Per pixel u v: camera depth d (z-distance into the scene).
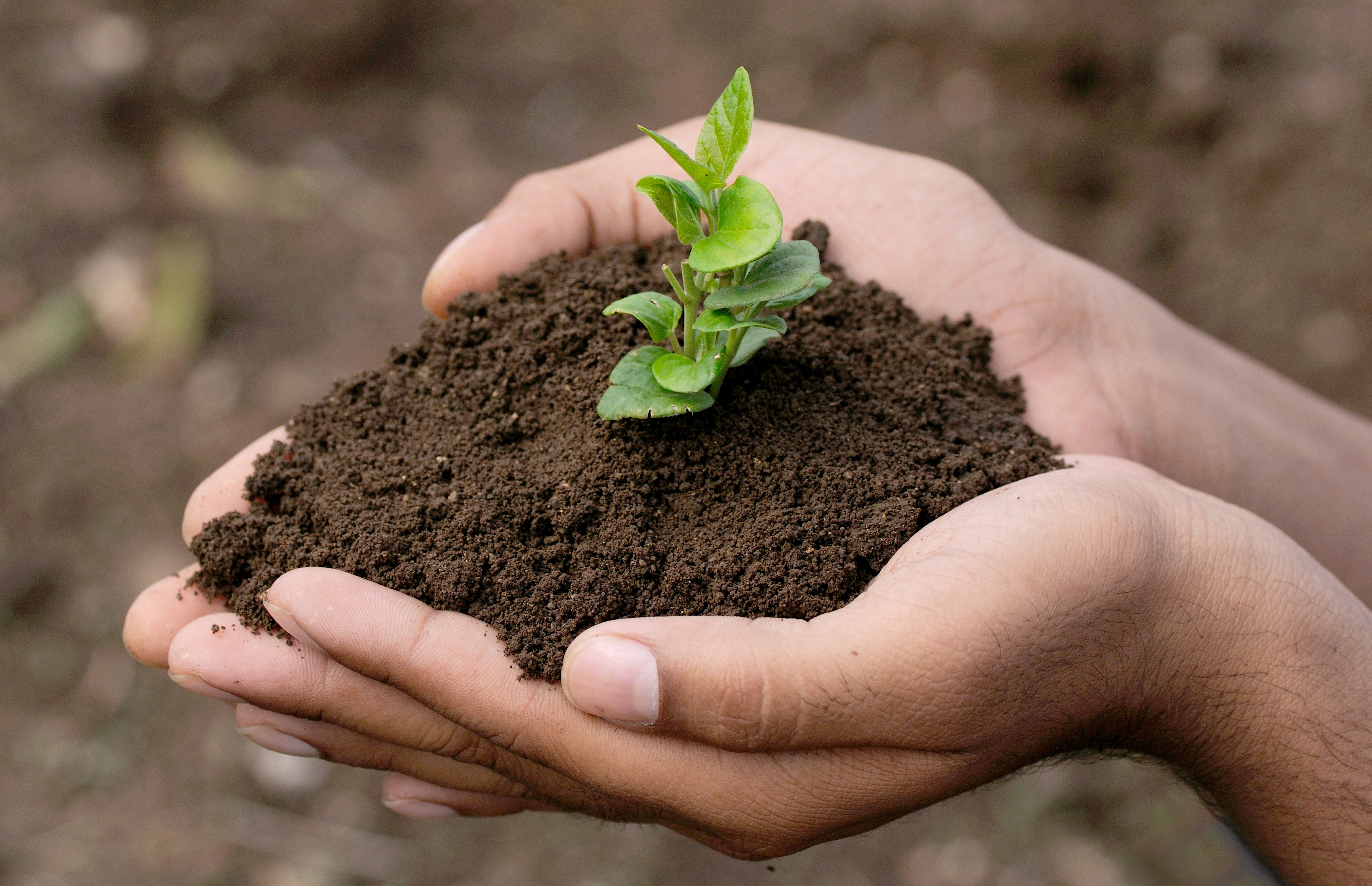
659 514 0.46
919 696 0.42
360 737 0.46
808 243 0.45
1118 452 0.52
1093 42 1.07
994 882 0.68
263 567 0.45
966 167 1.07
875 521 0.45
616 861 0.69
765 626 0.42
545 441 0.47
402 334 0.96
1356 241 0.94
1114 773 0.72
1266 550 0.44
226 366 0.92
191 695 0.75
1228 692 0.44
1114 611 0.43
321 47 1.17
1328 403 0.57
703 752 0.43
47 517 0.83
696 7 1.28
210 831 0.69
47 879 0.67
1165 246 1.02
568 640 0.43
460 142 1.15
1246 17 1.06
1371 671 0.44
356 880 0.68
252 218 1.03
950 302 0.52
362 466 0.47
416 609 0.44
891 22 1.17
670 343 0.48
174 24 1.15
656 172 0.53
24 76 1.09
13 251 0.97
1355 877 0.45
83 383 0.91
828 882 0.69
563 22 1.28
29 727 0.73
